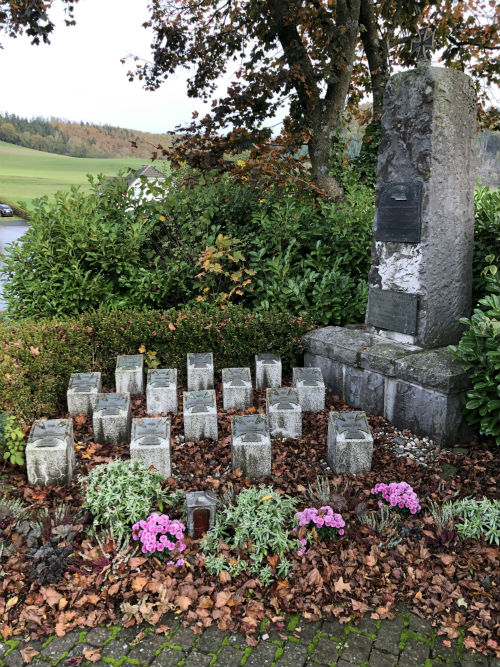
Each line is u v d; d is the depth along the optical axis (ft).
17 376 16.81
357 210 25.61
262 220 25.30
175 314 21.62
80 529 12.17
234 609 10.59
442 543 11.97
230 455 16.03
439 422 16.51
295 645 9.88
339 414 15.51
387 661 9.57
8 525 12.34
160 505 12.74
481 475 14.94
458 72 17.35
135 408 19.02
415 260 17.99
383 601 10.79
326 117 33.58
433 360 16.88
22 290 24.32
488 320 14.96
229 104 29.96
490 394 15.46
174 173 30.01
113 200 27.02
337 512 12.77
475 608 10.56
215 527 12.17
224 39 33.68
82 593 10.77
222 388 19.79
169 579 11.04
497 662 9.55
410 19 37.06
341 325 22.97
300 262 24.80
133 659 9.57
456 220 18.12
